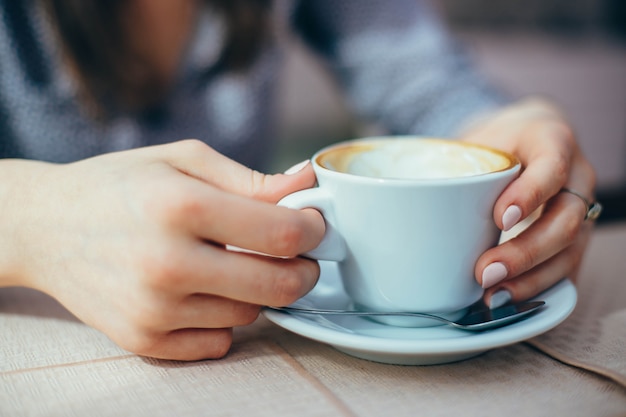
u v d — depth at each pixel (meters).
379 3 0.87
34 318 0.44
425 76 0.83
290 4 0.86
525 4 2.22
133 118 0.75
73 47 0.65
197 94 0.78
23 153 0.76
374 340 0.36
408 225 0.38
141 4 0.68
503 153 0.42
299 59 1.99
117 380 0.37
